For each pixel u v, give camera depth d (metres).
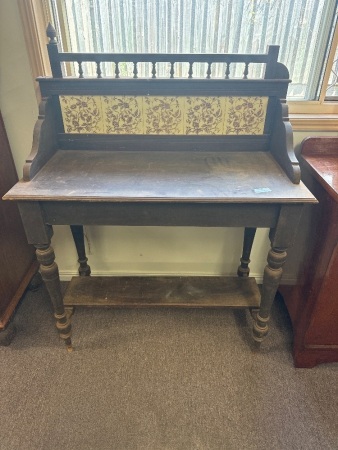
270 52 1.21
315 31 1.36
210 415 1.23
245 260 1.68
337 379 1.37
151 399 1.28
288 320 1.65
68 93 1.26
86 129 1.33
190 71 1.25
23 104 1.43
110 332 1.57
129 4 1.31
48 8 1.32
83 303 1.49
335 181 1.15
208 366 1.41
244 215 1.08
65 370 1.39
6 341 1.48
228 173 1.17
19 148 1.52
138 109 1.29
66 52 1.33
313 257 1.29
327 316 1.27
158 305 1.48
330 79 1.47
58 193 1.03
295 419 1.22
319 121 1.43
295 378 1.37
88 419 1.22
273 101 1.28
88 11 1.33
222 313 1.69
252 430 1.19
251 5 1.31
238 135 1.34
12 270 1.55
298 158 1.44
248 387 1.33
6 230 1.49
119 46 1.40
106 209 1.06
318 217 1.25
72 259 1.83
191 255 1.79
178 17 1.33
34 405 1.26
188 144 1.35
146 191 1.04
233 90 1.26
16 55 1.33
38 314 1.67
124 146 1.36
